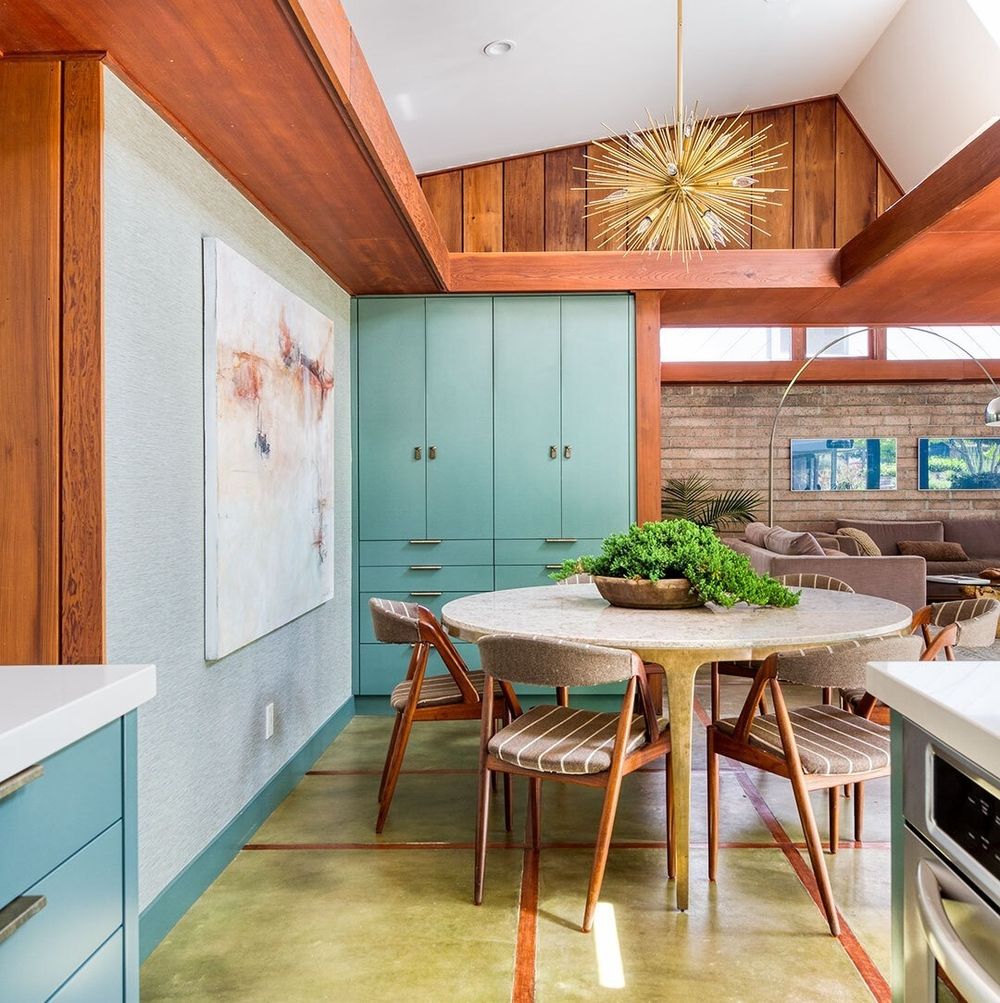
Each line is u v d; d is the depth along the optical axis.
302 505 3.31
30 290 1.90
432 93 4.35
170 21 1.77
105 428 1.91
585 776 2.19
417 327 4.32
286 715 3.24
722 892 2.37
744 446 8.91
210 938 2.14
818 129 5.87
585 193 5.32
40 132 1.90
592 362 4.29
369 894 2.38
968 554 8.61
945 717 0.91
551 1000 1.86
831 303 4.56
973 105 4.88
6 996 0.87
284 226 3.16
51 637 1.89
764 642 2.20
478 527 4.34
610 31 4.19
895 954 1.07
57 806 0.98
